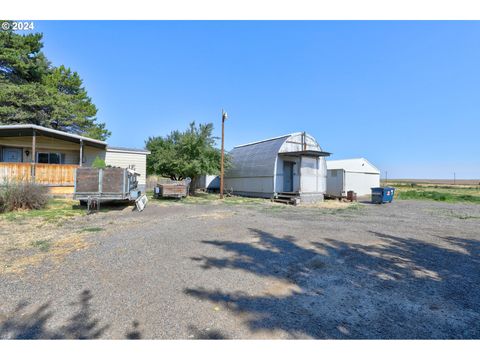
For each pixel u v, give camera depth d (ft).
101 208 33.01
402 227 23.52
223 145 54.70
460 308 8.84
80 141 44.01
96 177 29.19
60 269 11.75
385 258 14.25
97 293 9.46
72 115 64.03
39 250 14.52
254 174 59.52
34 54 63.98
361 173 77.10
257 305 8.83
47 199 31.22
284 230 21.35
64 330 7.29
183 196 52.01
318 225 23.99
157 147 65.21
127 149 52.44
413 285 10.70
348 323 7.88
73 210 30.17
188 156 54.39
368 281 11.06
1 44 56.95
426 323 7.93
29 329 7.30
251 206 40.57
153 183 75.92
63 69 68.28
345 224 24.77
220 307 8.64
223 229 21.29
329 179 72.43
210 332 7.34
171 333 7.27
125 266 12.26
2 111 52.80
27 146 45.34
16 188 28.84
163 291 9.75
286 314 8.29
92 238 17.37
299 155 49.06
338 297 9.53
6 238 17.11
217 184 76.43
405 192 79.30
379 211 36.47
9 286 9.91
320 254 14.84
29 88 55.77
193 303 8.87
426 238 19.17
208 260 13.41
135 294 9.45
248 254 14.58
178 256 13.96
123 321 7.75
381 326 7.75
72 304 8.64
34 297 9.07
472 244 17.54
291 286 10.45
